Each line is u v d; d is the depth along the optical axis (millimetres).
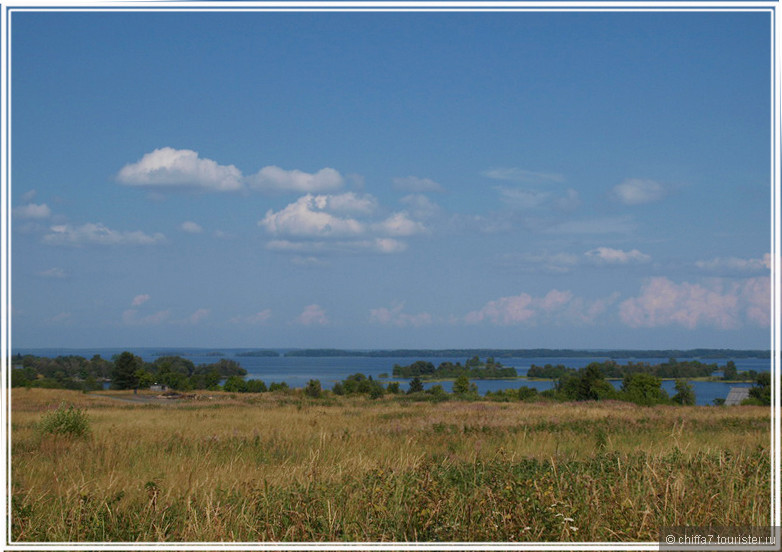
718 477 5641
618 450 9781
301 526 4812
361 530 4809
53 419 13961
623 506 4840
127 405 37719
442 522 4754
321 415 25219
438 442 12859
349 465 7242
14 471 8250
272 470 8422
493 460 7070
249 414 26594
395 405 35625
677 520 4770
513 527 4574
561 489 5340
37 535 5016
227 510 5316
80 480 7621
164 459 9688
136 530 5008
